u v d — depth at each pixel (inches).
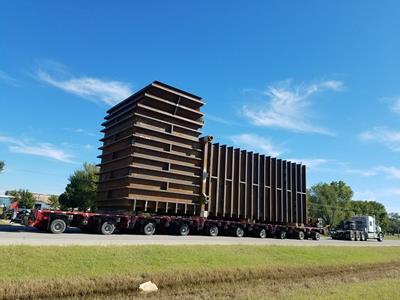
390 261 971.9
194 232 1097.4
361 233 1909.4
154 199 952.9
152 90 981.8
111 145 1024.2
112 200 968.9
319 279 631.2
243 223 1202.0
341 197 4606.3
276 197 1328.7
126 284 495.2
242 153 1254.3
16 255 494.9
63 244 591.8
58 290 440.8
